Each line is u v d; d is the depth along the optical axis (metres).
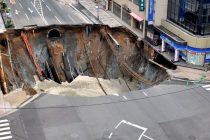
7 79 43.38
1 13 79.31
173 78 47.41
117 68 52.09
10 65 46.28
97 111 38.25
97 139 33.97
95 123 36.22
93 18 80.25
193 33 58.28
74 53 52.00
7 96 40.16
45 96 40.59
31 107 38.34
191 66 56.38
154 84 47.69
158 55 50.88
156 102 40.56
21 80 45.78
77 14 83.56
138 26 72.81
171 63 51.41
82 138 34.00
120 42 53.28
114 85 49.34
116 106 39.34
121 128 35.66
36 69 48.75
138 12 70.12
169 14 64.38
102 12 84.19
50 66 50.62
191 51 57.28
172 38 59.53
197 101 41.38
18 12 83.50
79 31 52.41
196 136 35.12
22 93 41.00
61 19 79.69
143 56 51.56
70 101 39.84
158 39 65.56
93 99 40.56
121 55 52.62
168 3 64.12
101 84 49.03
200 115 38.62
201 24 56.69
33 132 34.56
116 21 78.38
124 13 76.81
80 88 47.22
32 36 50.41
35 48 50.38
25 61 48.59
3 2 83.75
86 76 50.53
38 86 46.16
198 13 56.19
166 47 63.44
